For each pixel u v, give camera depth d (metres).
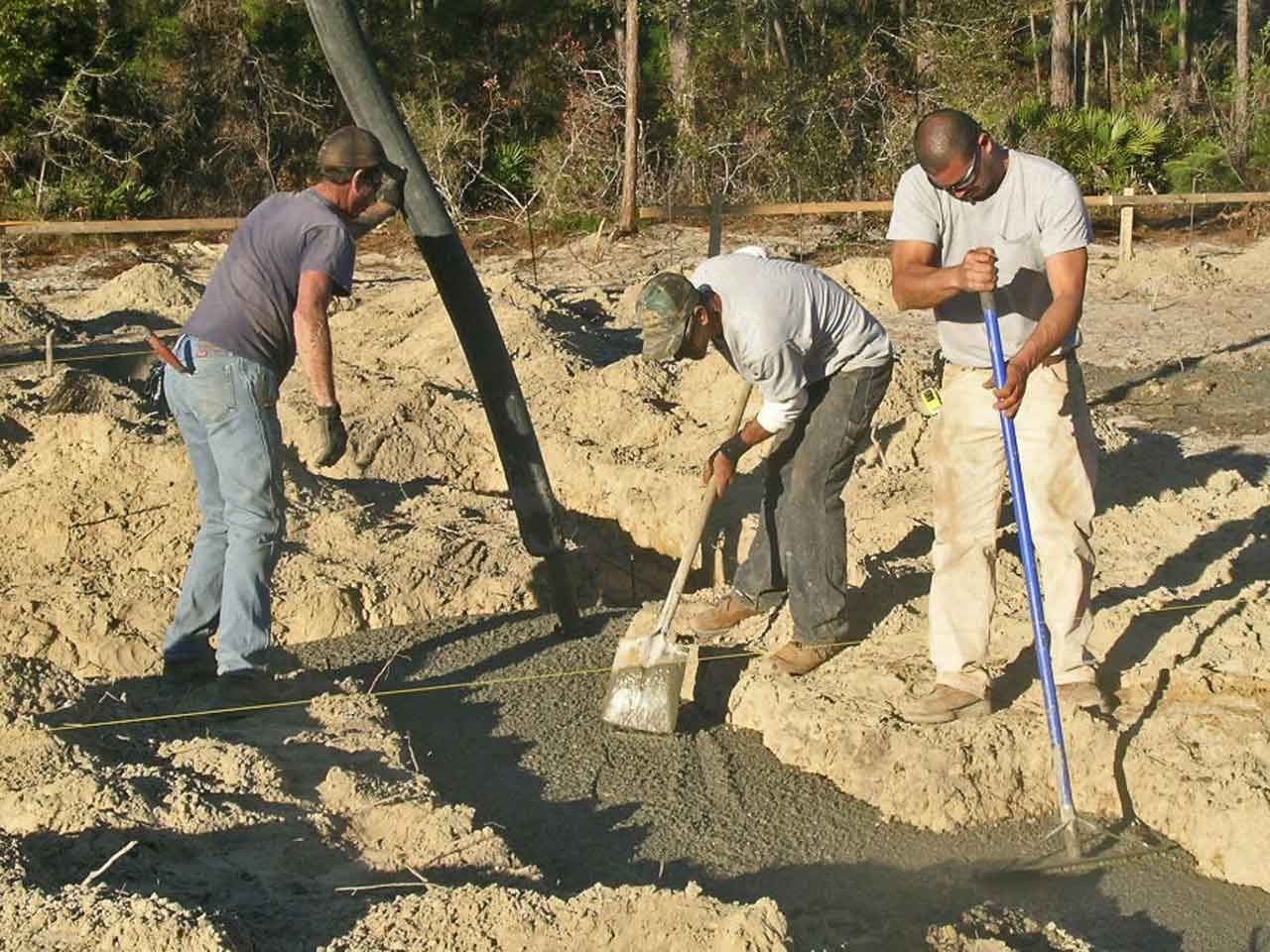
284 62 24.62
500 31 26.23
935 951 3.74
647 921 3.48
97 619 5.95
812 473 5.19
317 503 7.05
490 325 5.95
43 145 22.34
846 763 4.88
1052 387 4.67
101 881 3.74
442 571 6.50
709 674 5.58
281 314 5.02
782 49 24.17
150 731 4.92
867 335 5.09
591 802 4.86
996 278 4.39
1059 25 26.09
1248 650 5.23
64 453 7.00
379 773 4.66
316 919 3.68
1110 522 6.74
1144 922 4.15
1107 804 4.73
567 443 8.24
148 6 23.53
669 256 17.78
